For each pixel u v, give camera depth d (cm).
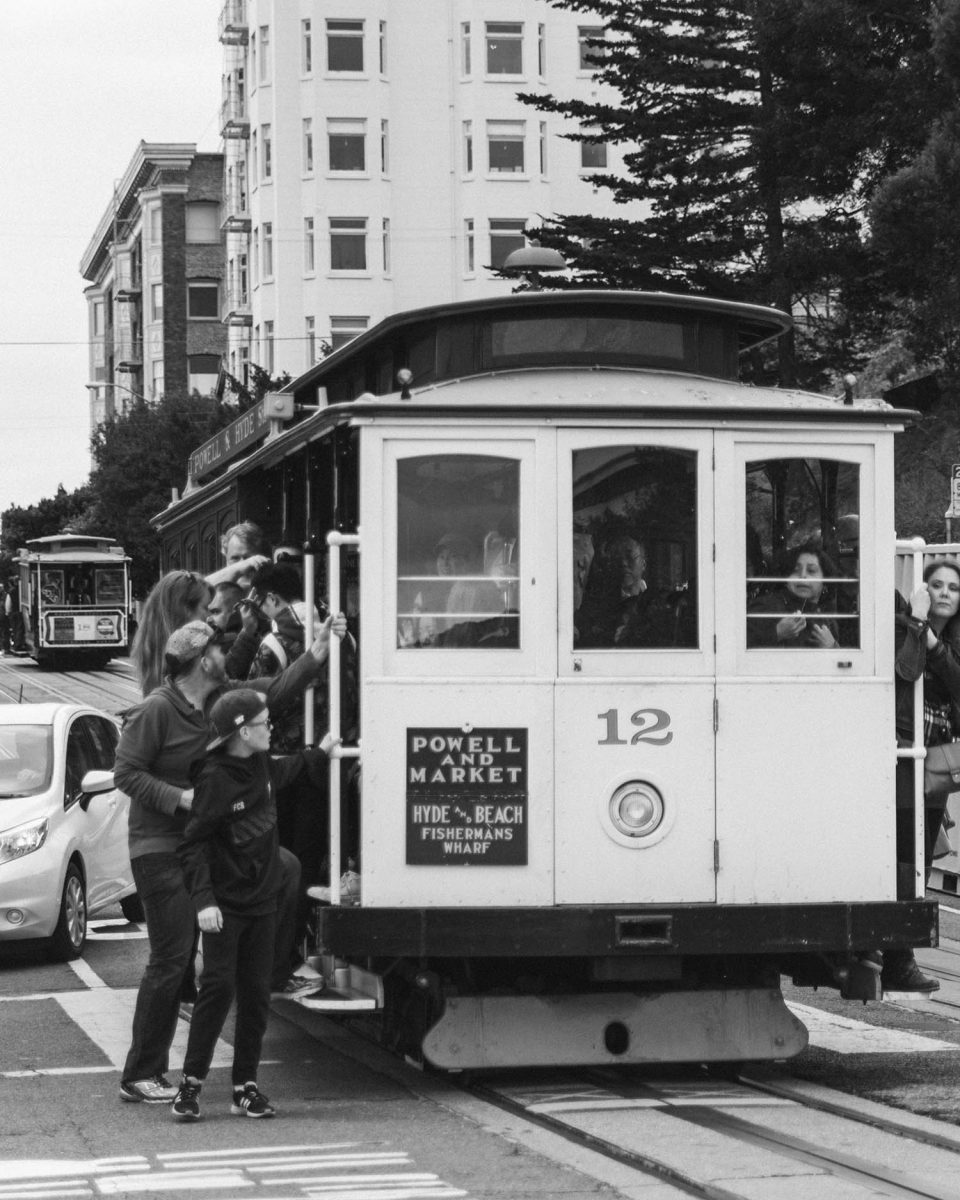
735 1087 875
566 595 851
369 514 843
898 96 3444
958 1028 1039
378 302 6606
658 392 906
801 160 3547
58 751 1421
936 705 893
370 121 6594
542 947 830
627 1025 863
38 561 5278
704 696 856
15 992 1209
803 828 860
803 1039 877
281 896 839
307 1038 1034
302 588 980
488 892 840
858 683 867
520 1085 886
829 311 3969
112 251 10531
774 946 842
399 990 912
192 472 1656
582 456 855
